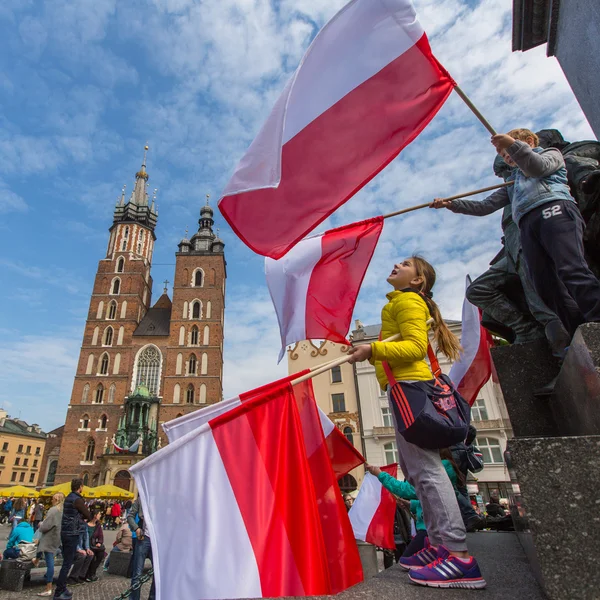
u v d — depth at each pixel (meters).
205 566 1.84
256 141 3.20
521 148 2.49
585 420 2.22
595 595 1.37
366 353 2.12
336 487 2.53
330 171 3.24
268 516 2.01
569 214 2.47
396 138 3.19
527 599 1.65
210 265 53.03
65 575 6.75
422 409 1.96
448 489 2.01
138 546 6.77
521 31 4.37
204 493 2.02
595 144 3.29
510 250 3.53
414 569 1.96
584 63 3.67
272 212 3.18
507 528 5.06
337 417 30.19
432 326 2.35
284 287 4.07
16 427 72.88
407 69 3.23
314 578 1.84
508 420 3.59
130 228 56.72
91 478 41.72
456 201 3.48
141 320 52.56
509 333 4.46
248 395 2.50
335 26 3.35
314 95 3.31
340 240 4.05
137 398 44.19
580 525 1.44
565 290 2.62
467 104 3.01
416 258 2.63
